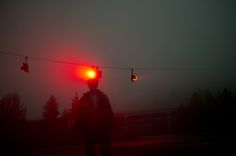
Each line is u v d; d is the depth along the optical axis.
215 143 17.44
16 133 38.88
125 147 19.06
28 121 49.62
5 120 41.91
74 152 17.11
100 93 5.66
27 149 24.02
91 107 5.50
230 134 26.62
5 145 31.69
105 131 5.55
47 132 42.47
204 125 50.47
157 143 22.31
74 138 39.09
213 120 47.88
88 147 5.56
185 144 18.78
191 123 54.88
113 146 20.59
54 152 18.16
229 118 46.16
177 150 14.45
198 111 53.69
